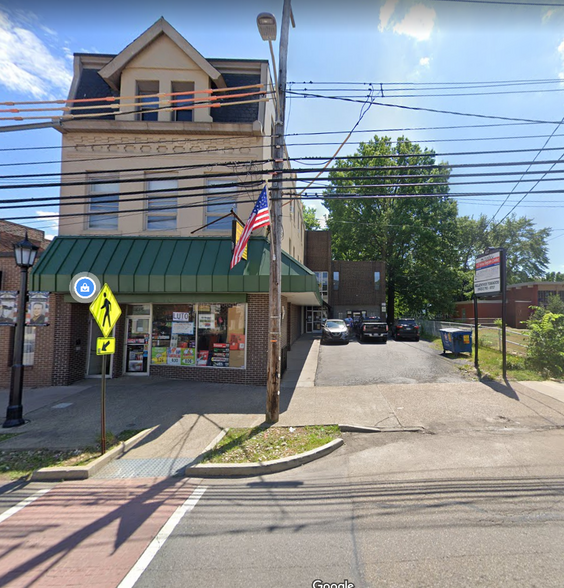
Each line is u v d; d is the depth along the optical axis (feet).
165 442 21.30
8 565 10.77
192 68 37.58
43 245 44.19
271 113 41.65
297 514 13.35
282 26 24.17
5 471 18.04
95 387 34.19
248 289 31.99
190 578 9.94
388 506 13.66
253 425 23.71
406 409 26.37
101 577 10.14
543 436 21.22
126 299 34.32
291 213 62.80
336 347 61.77
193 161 37.06
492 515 12.78
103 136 37.47
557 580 9.44
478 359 42.32
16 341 25.29
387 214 113.91
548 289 98.68
